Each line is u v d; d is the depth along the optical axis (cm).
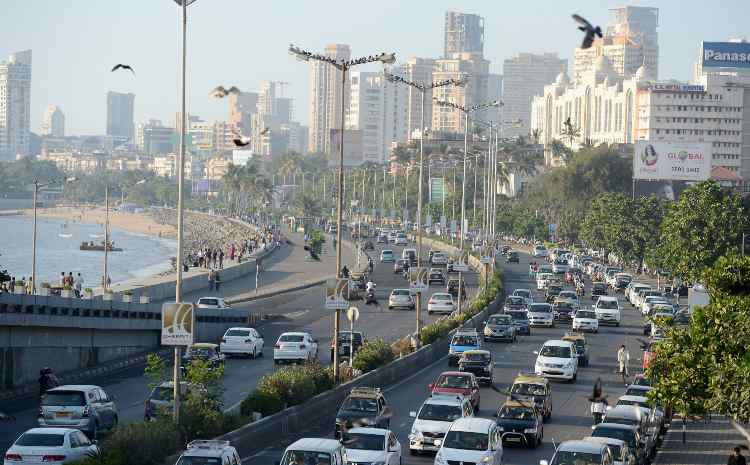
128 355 13400
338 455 6119
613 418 7800
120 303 13012
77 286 18175
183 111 7794
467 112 19512
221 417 7662
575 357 12231
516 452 8069
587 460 6375
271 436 8131
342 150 11044
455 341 13462
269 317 18125
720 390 5909
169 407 7619
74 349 12119
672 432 9319
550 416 9681
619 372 13025
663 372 6353
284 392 8938
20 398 10194
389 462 6712
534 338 16425
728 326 6156
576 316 17525
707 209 19138
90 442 6631
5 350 10631
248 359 13500
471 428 7162
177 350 7388
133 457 6419
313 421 9150
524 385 9488
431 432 7731
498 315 16125
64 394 7712
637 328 18250
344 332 13488
